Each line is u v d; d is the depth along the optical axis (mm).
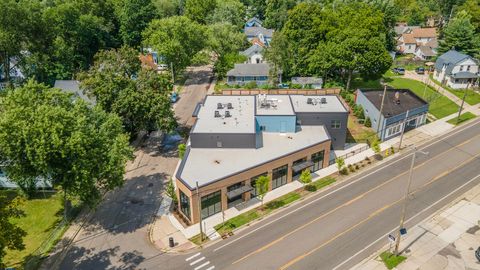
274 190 46125
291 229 39000
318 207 42594
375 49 75062
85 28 94875
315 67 80312
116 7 111812
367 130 62594
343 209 42125
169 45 83500
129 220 41156
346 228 38969
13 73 82812
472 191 45312
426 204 42906
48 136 34781
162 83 56625
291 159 46344
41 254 36000
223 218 40500
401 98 66500
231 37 96375
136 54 58531
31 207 43094
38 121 34906
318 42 84750
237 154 46250
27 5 74812
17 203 30875
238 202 43812
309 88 80438
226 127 48469
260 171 43688
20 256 35781
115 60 55500
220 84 88062
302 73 86062
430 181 47500
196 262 34906
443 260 34375
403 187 46250
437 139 59156
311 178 48438
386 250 35688
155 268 34250
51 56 83250
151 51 104938
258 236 38125
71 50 88750
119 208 43188
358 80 88750
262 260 34844
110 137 41688
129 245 37312
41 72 80625
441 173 49312
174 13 135875
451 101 75625
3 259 35188
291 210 42156
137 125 55000
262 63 89812
